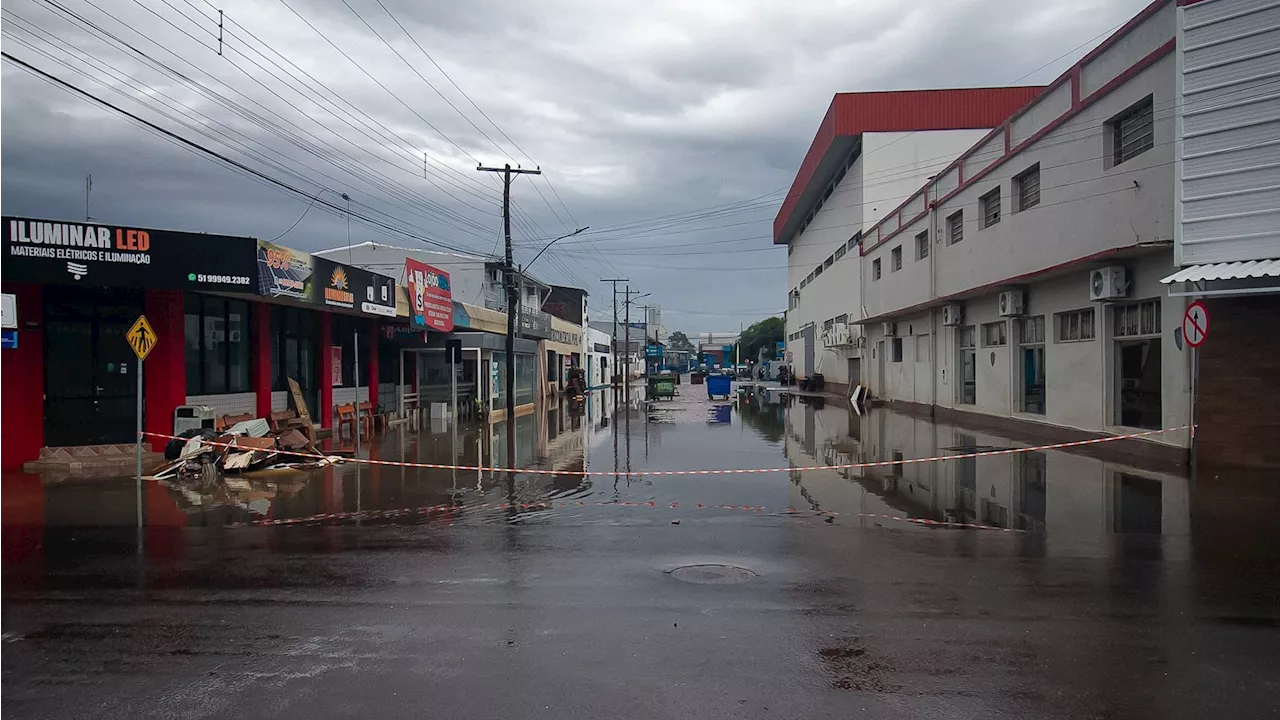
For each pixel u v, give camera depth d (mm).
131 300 16859
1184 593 7027
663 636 5953
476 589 7234
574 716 4641
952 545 8930
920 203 29375
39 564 8258
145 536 9641
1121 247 15117
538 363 39500
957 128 41719
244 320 19719
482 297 43812
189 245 16047
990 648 5688
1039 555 8453
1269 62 12898
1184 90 13586
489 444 20469
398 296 24172
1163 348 15000
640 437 22281
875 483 13531
